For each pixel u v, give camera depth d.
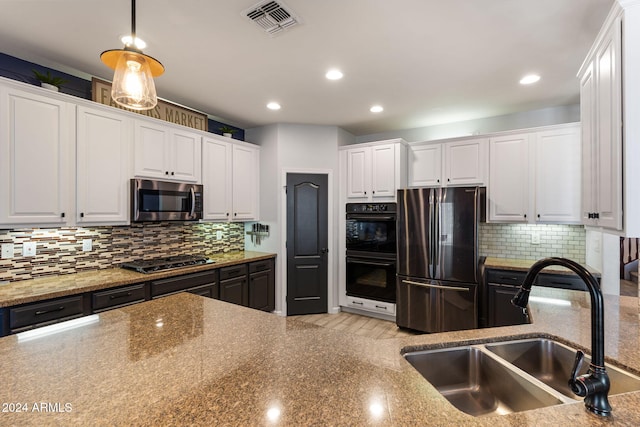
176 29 1.99
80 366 1.04
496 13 1.84
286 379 0.97
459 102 3.32
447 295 3.32
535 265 0.98
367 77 2.71
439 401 0.85
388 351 1.19
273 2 1.74
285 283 4.09
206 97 3.18
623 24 1.40
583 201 2.02
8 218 2.07
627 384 1.07
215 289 3.24
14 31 2.01
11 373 0.99
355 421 0.77
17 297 1.95
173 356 1.12
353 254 4.09
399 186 3.81
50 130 2.27
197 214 3.26
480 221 3.34
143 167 2.86
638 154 1.38
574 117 3.40
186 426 0.75
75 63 2.45
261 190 4.22
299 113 3.70
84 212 2.46
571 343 1.28
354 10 1.81
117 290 2.42
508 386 1.13
